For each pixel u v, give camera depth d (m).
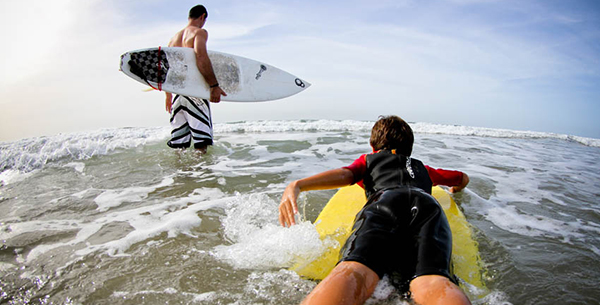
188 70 4.40
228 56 4.88
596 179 4.04
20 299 1.63
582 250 2.20
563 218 2.76
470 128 8.24
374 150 2.36
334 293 1.31
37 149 4.75
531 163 4.81
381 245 1.61
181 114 4.64
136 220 2.59
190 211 2.74
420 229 1.69
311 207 2.81
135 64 4.12
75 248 2.15
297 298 1.63
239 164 4.28
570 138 7.83
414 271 1.52
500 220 2.67
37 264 1.96
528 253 2.14
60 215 2.70
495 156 5.19
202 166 4.16
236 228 2.44
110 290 1.70
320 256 1.93
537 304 1.63
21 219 2.62
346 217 2.34
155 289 1.71
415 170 2.09
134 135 5.93
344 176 2.16
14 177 3.68
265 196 3.08
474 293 1.68
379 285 1.52
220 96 4.66
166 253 2.08
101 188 3.34
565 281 1.83
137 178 3.66
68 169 3.99
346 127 7.77
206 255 2.05
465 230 2.31
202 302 1.60
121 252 2.09
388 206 1.80
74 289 1.71
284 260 1.93
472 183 3.61
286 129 7.40
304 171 3.97
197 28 4.43
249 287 1.72
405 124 2.33
